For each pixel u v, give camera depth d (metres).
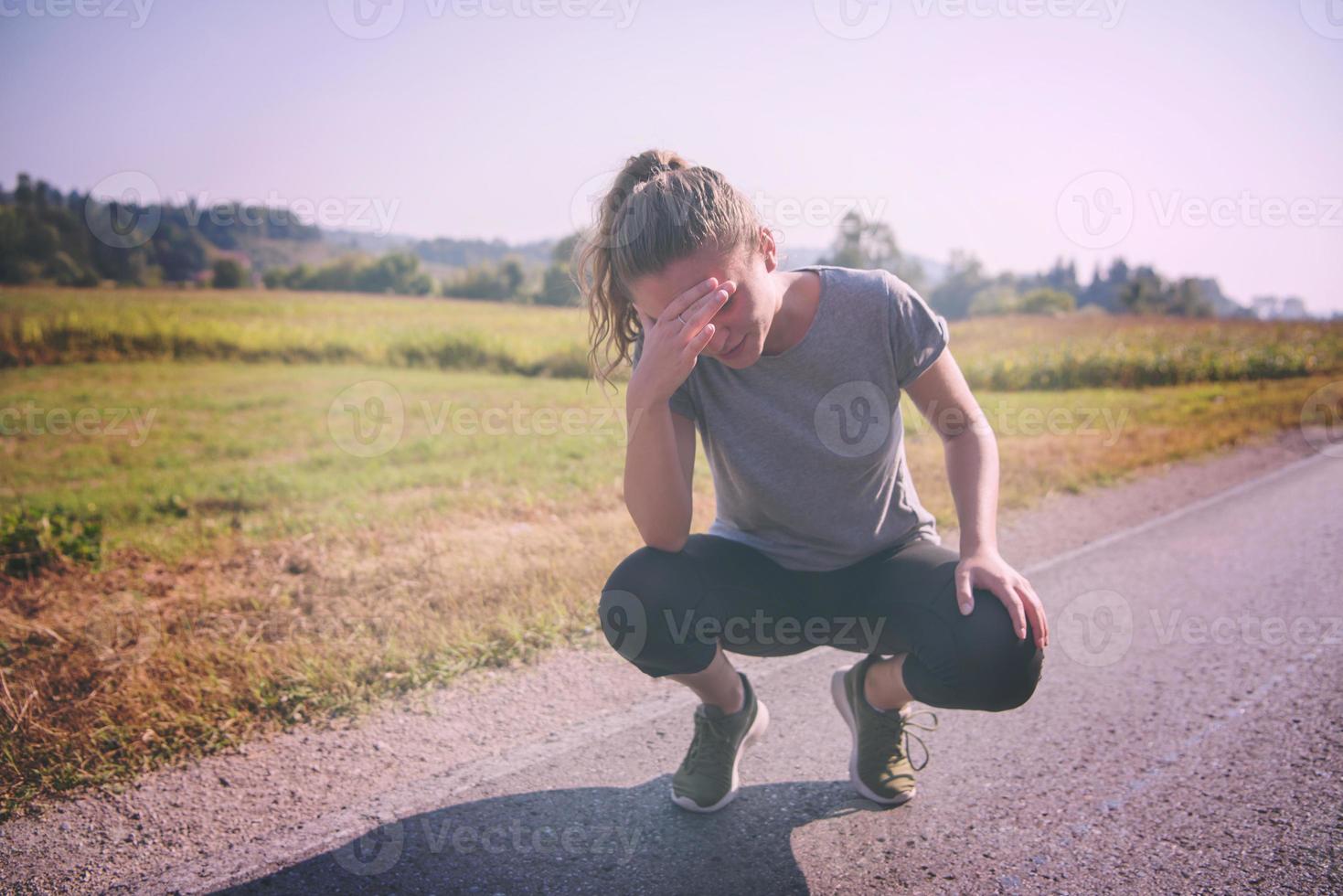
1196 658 2.86
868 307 1.65
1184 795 1.99
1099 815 1.92
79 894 1.70
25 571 3.68
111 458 6.98
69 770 2.13
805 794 2.05
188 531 4.49
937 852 1.78
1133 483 5.91
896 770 1.97
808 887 1.67
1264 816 1.89
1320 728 2.32
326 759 2.23
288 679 2.60
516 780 2.13
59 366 13.09
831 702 2.60
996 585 1.55
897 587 1.69
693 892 1.66
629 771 2.17
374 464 6.38
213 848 1.84
